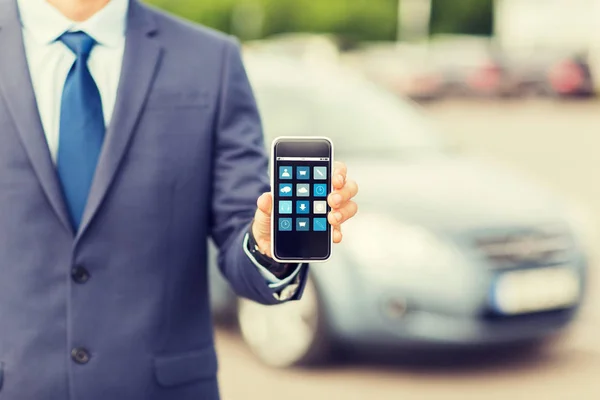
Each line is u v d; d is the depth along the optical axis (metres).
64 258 2.02
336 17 41.38
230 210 2.16
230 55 2.24
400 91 29.02
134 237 2.06
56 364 2.02
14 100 2.04
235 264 2.09
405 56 30.14
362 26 41.56
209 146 2.17
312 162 1.94
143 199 2.07
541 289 5.09
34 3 2.10
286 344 5.30
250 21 41.47
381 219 5.04
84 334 2.02
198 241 2.15
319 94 6.13
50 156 2.03
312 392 4.98
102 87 2.12
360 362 5.40
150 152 2.09
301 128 5.95
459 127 21.67
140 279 2.06
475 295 4.90
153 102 2.11
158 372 2.07
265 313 5.39
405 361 5.45
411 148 5.93
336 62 25.62
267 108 6.01
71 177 2.05
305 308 5.20
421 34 37.88
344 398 4.89
